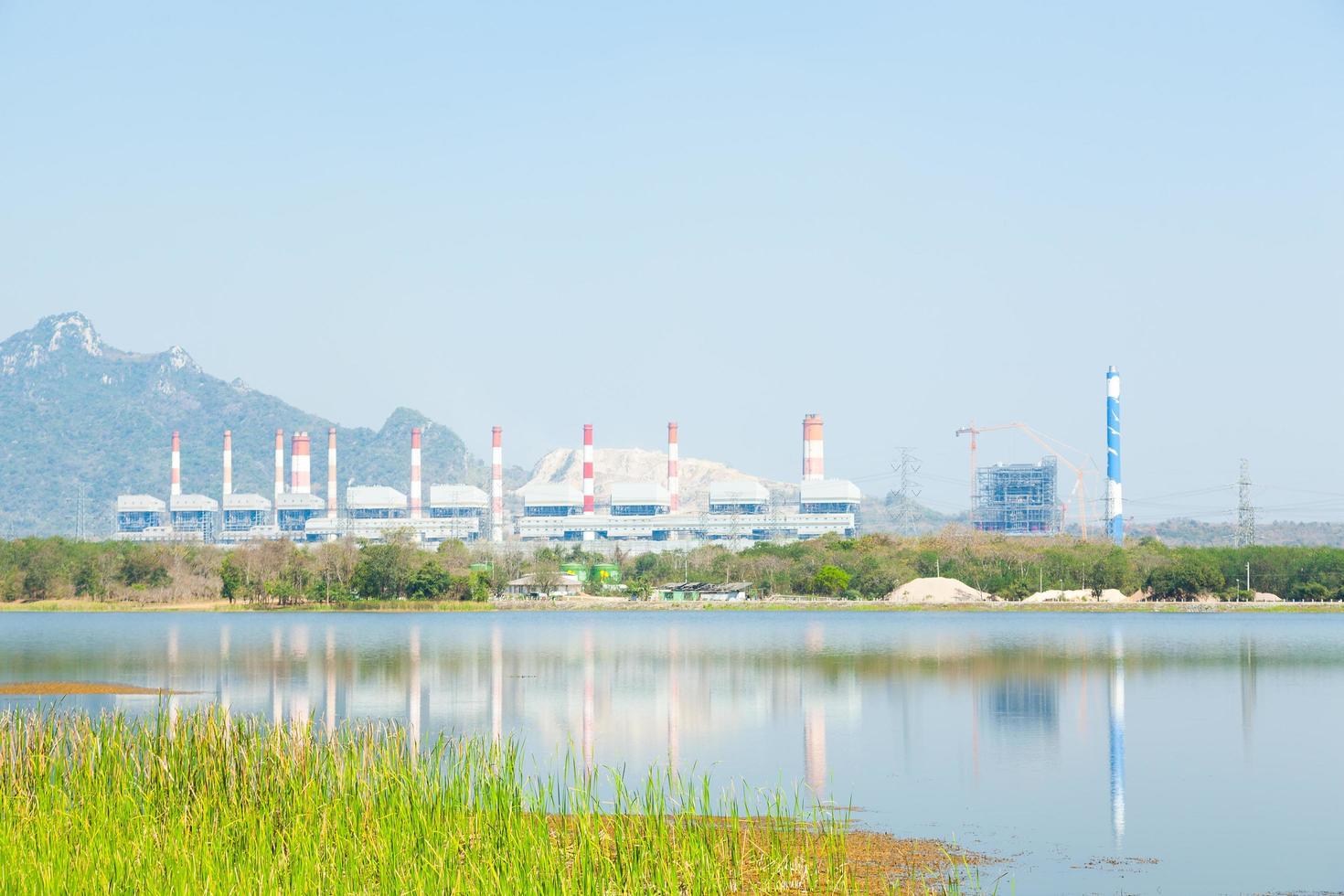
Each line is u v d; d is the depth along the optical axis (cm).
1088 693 11188
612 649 16838
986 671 13412
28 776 4606
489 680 12375
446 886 3541
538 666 14138
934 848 5031
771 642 18512
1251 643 18225
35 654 15650
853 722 9106
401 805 4122
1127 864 4884
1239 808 5991
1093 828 5512
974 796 6238
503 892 3516
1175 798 6228
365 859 3775
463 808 4222
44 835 3897
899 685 11881
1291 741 8219
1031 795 6272
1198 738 8350
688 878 3762
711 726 8862
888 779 6719
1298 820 5712
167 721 5206
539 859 3709
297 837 3866
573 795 4653
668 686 11781
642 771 6844
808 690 11388
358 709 9931
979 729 8756
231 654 15825
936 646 17425
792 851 4397
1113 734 8494
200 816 4162
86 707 9700
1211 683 12131
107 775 4556
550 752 7556
